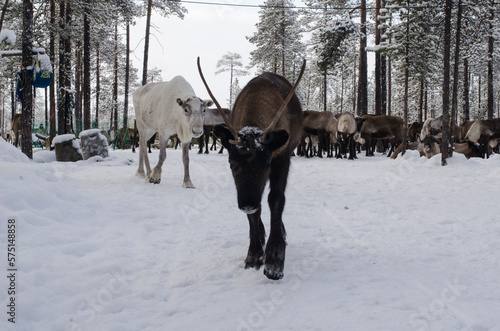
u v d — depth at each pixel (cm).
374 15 2664
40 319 272
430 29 1605
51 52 1823
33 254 372
